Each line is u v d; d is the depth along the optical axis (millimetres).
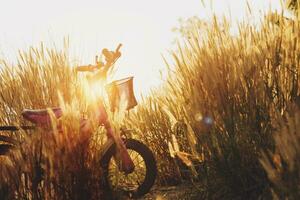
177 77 3418
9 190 2711
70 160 2908
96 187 3012
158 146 4059
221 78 3031
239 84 3014
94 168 3045
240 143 2883
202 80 3119
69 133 2916
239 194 2865
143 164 4156
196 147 3129
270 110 2893
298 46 3018
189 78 3201
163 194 3578
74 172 2914
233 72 3031
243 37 3189
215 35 3240
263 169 2736
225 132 2922
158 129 4109
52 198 2842
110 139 3506
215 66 3049
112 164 3818
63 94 4051
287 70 2984
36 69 4152
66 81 4109
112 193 3125
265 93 2932
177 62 3293
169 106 3576
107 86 3662
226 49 3164
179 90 3441
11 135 3670
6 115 3996
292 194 1996
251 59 3027
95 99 3555
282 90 2965
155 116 4203
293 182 2006
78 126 2945
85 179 2953
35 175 2785
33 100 4051
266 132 2852
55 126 2842
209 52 3178
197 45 3262
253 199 2783
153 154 3680
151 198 3553
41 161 2867
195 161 3457
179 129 3963
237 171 2859
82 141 3018
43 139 2902
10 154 2863
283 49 3037
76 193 2904
